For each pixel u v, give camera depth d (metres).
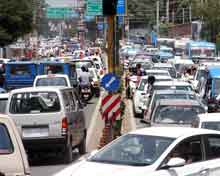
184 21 156.50
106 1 26.23
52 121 21.59
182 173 12.28
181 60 68.62
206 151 13.09
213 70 37.91
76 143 22.86
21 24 77.56
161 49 101.88
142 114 36.97
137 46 135.25
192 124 19.89
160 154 12.28
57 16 125.75
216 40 91.19
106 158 12.59
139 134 13.09
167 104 22.61
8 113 21.62
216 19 95.31
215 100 33.41
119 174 11.58
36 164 21.84
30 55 99.81
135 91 40.16
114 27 28.28
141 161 12.23
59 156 23.44
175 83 35.31
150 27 172.88
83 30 160.75
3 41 76.31
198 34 104.06
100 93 54.81
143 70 56.69
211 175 12.88
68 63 44.66
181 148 12.62
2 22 75.56
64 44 160.00
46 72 44.56
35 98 21.81
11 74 44.78
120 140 13.09
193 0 108.06
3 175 11.35
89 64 58.78
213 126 18.45
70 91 23.22
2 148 11.91
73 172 11.91
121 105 26.97
